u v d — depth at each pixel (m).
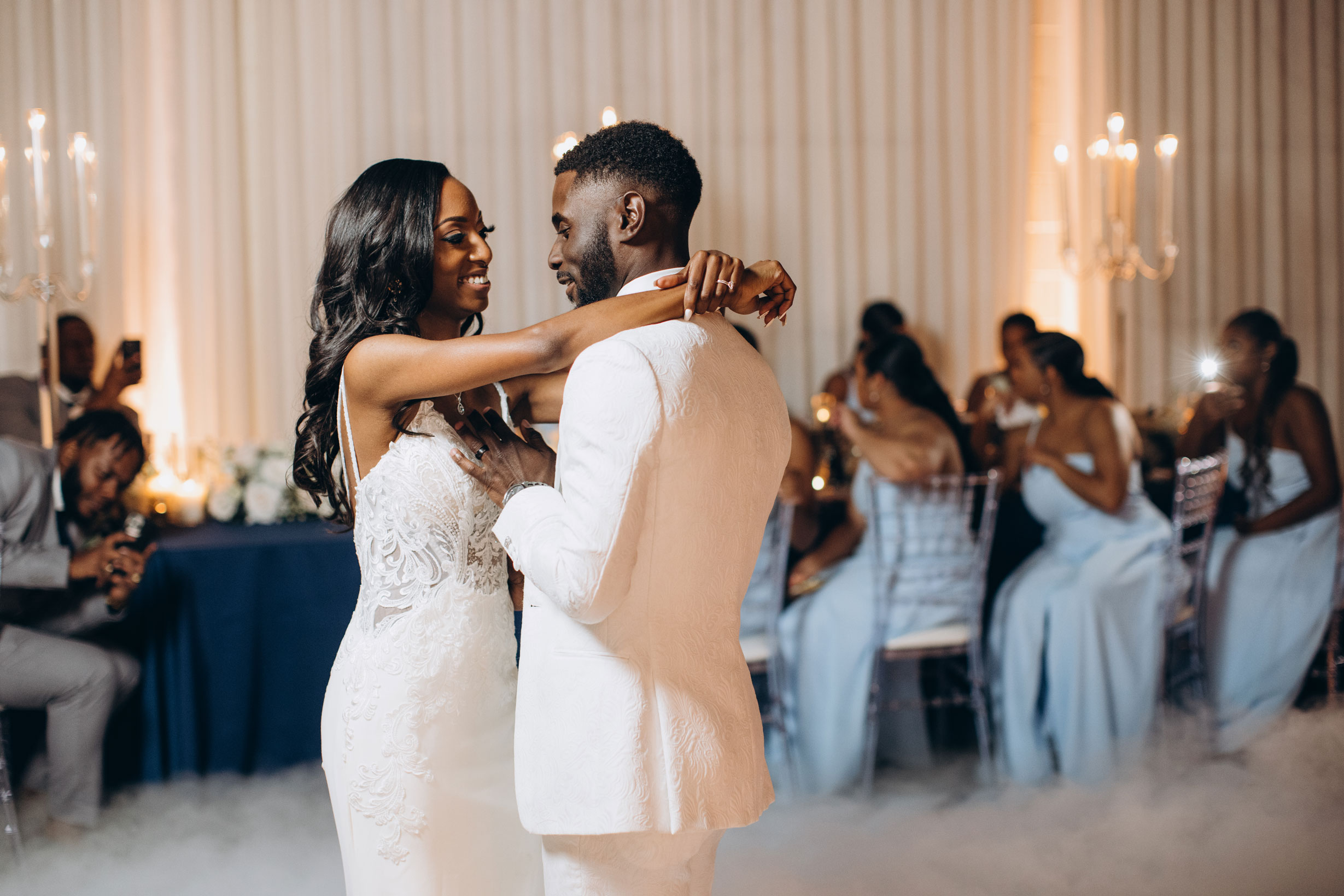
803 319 5.75
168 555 3.03
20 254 4.89
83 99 4.95
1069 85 6.05
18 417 3.99
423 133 5.33
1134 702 3.43
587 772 1.24
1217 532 3.83
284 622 3.12
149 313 5.10
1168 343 6.04
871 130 5.80
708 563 1.29
